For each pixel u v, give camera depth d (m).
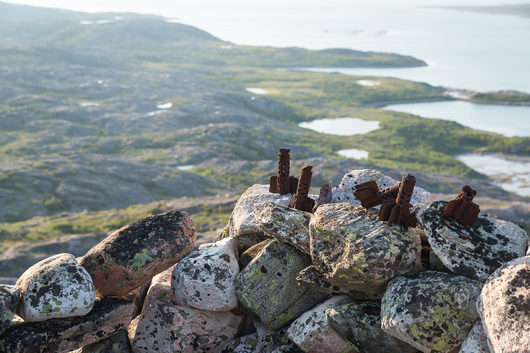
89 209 151.88
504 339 3.02
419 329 3.46
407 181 3.85
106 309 4.18
